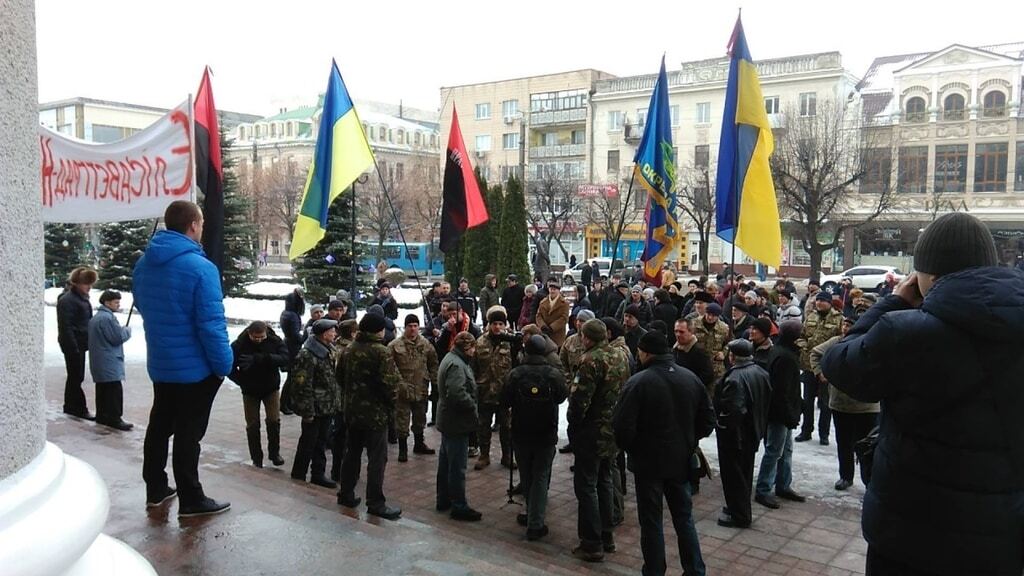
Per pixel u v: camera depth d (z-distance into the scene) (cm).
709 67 4644
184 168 699
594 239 4925
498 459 851
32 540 133
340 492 613
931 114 3888
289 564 360
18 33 150
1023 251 3756
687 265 4659
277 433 783
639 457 505
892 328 216
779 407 683
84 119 5900
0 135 143
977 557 204
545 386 595
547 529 605
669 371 510
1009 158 3759
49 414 849
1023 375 205
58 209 696
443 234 1195
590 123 5231
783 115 3734
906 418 216
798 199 2970
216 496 464
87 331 886
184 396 415
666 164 1039
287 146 7156
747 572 539
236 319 1983
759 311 1239
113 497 456
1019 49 3959
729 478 632
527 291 1427
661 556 503
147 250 416
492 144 5828
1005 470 204
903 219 3722
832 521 647
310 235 963
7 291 144
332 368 731
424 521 636
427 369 868
